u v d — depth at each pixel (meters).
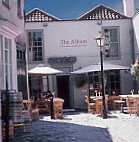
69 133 10.22
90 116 15.74
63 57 20.03
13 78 11.88
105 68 17.36
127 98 15.59
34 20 20.12
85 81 19.89
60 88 20.12
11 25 10.98
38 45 20.12
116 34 20.44
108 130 10.83
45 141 8.79
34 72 17.69
